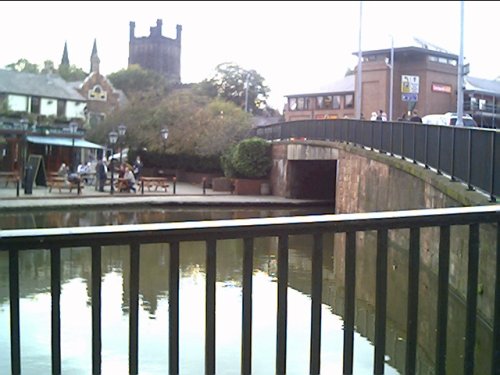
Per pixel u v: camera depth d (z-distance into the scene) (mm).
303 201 37656
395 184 20062
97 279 2551
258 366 7137
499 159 10570
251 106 83625
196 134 49688
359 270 14711
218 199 34500
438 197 14508
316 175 41844
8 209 23375
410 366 2938
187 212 29797
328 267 14633
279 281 2746
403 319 9633
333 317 9516
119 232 2545
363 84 65125
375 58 63969
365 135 26078
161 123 51906
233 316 9414
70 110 68750
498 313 3014
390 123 21766
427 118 30312
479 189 11836
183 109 52062
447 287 2932
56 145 48656
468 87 45375
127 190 35812
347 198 28969
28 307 9562
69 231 2506
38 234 2451
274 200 37375
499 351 3031
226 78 82812
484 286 9078
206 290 2693
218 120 49469
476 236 2961
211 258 2664
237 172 43781
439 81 61656
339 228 2775
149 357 7375
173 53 127812
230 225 2660
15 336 2525
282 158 41906
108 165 45469
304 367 6898
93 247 2533
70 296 10773
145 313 9531
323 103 77312
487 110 35375
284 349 2785
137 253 2580
